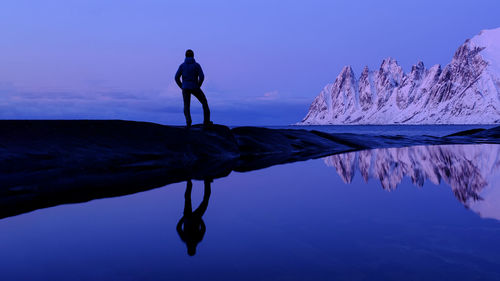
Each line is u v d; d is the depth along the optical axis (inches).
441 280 53.9
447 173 197.5
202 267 60.2
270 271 58.2
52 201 122.7
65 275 57.0
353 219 94.7
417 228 84.3
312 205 114.5
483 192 135.6
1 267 60.7
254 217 98.0
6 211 107.0
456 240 74.2
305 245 72.3
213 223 91.3
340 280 54.3
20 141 213.8
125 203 119.1
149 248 70.8
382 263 61.5
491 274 56.1
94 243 74.7
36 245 73.4
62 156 216.1
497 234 78.4
